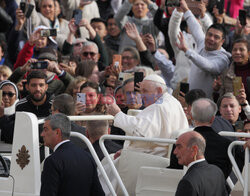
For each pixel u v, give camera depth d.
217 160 21.53
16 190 22.66
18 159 22.73
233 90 30.22
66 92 32.34
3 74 35.81
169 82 37.34
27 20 41.25
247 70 31.98
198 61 32.47
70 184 20.91
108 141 25.36
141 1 41.41
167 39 39.84
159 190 22.31
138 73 27.22
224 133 22.56
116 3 47.50
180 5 35.62
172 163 22.47
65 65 35.44
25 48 36.19
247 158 21.09
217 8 37.25
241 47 31.78
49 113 29.98
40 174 22.55
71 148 21.30
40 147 25.66
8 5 44.12
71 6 45.41
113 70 33.66
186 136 19.97
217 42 33.22
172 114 24.12
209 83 33.19
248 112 29.44
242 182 21.14
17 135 22.83
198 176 19.45
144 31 41.16
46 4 42.22
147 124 23.81
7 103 32.25
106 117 24.83
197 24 35.06
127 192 22.75
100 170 22.42
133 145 24.59
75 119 24.02
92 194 21.88
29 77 29.88
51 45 37.25
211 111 22.00
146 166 23.48
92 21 43.22
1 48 39.66
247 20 35.69
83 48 37.19
